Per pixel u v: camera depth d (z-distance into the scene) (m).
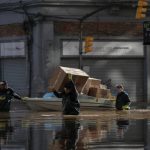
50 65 72.56
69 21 73.62
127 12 75.62
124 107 47.47
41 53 72.56
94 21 74.56
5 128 30.53
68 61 74.00
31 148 21.75
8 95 41.91
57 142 23.78
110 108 49.75
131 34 76.00
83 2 73.38
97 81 49.97
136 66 76.25
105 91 50.22
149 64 76.06
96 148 21.94
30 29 73.69
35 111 48.25
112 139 25.20
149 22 67.19
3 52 77.31
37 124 33.22
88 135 26.75
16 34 75.62
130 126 31.86
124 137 26.06
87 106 49.06
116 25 75.56
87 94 49.53
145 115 41.91
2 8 76.56
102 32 74.94
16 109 53.22
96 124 33.16
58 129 29.78
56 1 72.56
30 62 73.81
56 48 73.25
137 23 76.12
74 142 23.80
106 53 75.06
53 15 72.81
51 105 48.53
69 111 39.72
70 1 73.00
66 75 46.66
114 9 74.12
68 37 73.69
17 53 75.56
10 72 76.94
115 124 33.25
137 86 76.12
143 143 23.81
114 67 75.38
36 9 72.75
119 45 75.62
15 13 75.56
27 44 74.25
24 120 36.44
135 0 74.62
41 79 72.25
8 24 76.44
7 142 23.83
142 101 76.06
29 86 73.81
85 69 74.06
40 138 25.33
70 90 39.44
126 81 75.81
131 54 75.88
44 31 72.50
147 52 76.00
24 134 27.19
